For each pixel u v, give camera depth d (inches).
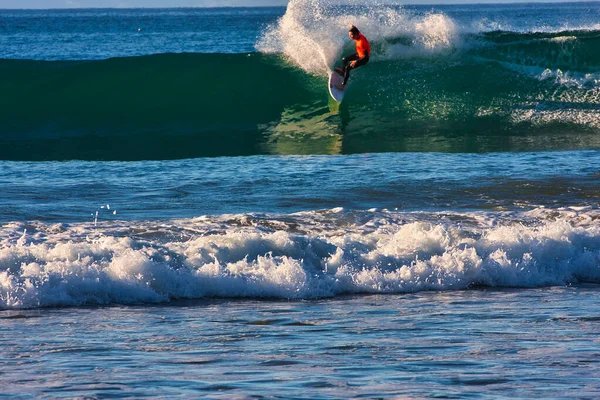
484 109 3257.9
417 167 2353.6
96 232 1453.0
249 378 636.7
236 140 2984.7
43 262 1128.8
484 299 1102.4
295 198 1911.9
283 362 703.1
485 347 765.3
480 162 2452.0
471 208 1812.3
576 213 1705.2
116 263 1107.9
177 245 1261.1
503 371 661.3
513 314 970.1
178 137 3061.0
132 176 2236.7
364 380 629.3
